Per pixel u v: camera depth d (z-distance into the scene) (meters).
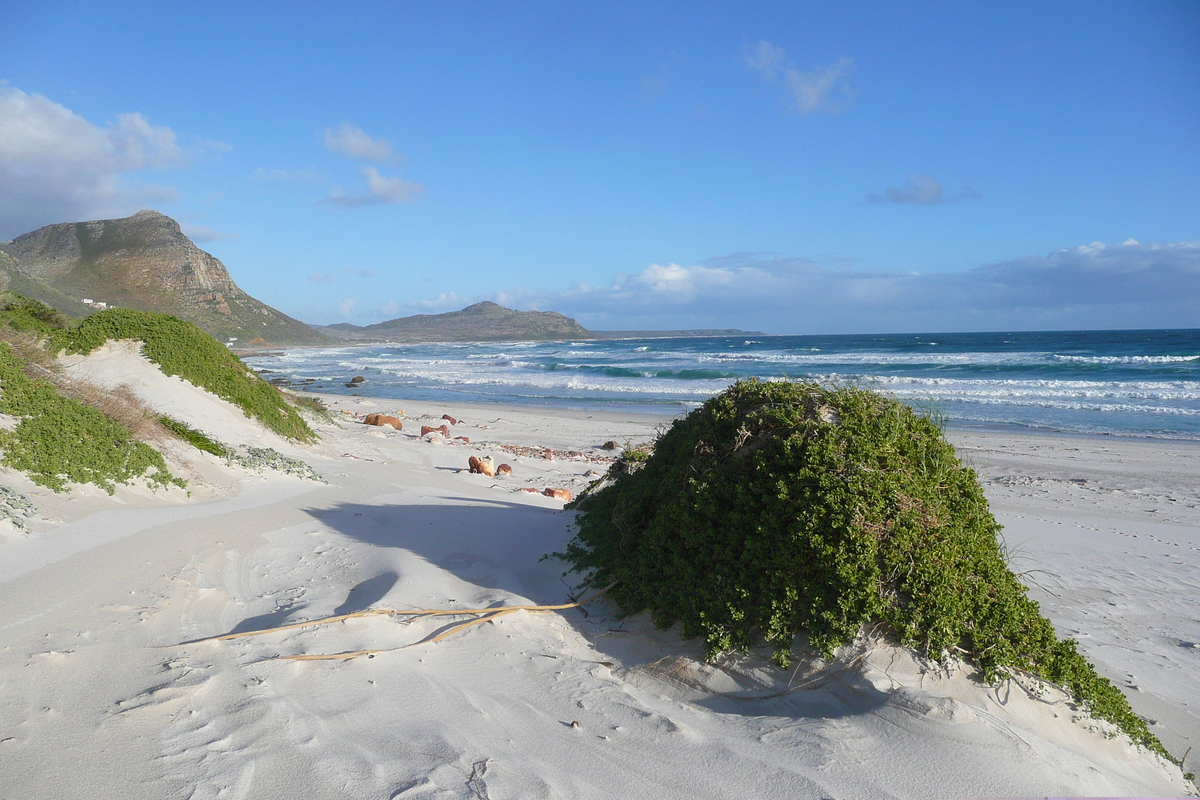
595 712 3.69
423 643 4.39
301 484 10.61
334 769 2.94
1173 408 27.80
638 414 29.19
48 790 2.65
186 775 2.81
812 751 3.28
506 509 9.10
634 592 5.18
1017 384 35.78
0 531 5.43
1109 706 4.05
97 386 10.85
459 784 2.89
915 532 4.19
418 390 42.50
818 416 4.86
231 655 4.00
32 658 3.67
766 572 4.42
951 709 3.43
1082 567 8.78
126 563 5.51
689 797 2.94
